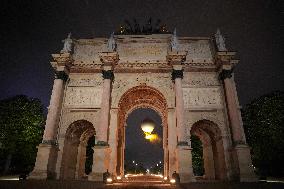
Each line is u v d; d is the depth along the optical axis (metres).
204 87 35.06
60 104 33.78
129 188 20.56
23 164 55.16
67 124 33.53
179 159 29.36
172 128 32.69
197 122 35.25
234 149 30.41
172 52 34.09
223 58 34.47
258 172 50.34
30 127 50.09
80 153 37.72
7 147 48.22
